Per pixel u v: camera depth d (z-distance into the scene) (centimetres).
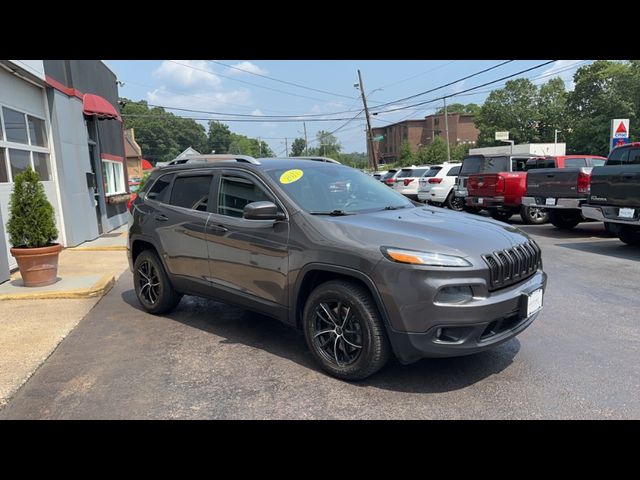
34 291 612
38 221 637
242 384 353
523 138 6688
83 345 441
